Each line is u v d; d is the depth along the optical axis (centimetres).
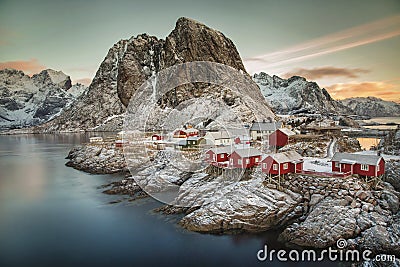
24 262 1664
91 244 1850
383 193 2098
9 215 2320
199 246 1803
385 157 2742
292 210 2084
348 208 1930
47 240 1914
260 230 1966
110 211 2378
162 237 1916
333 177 2200
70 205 2544
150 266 1598
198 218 2041
